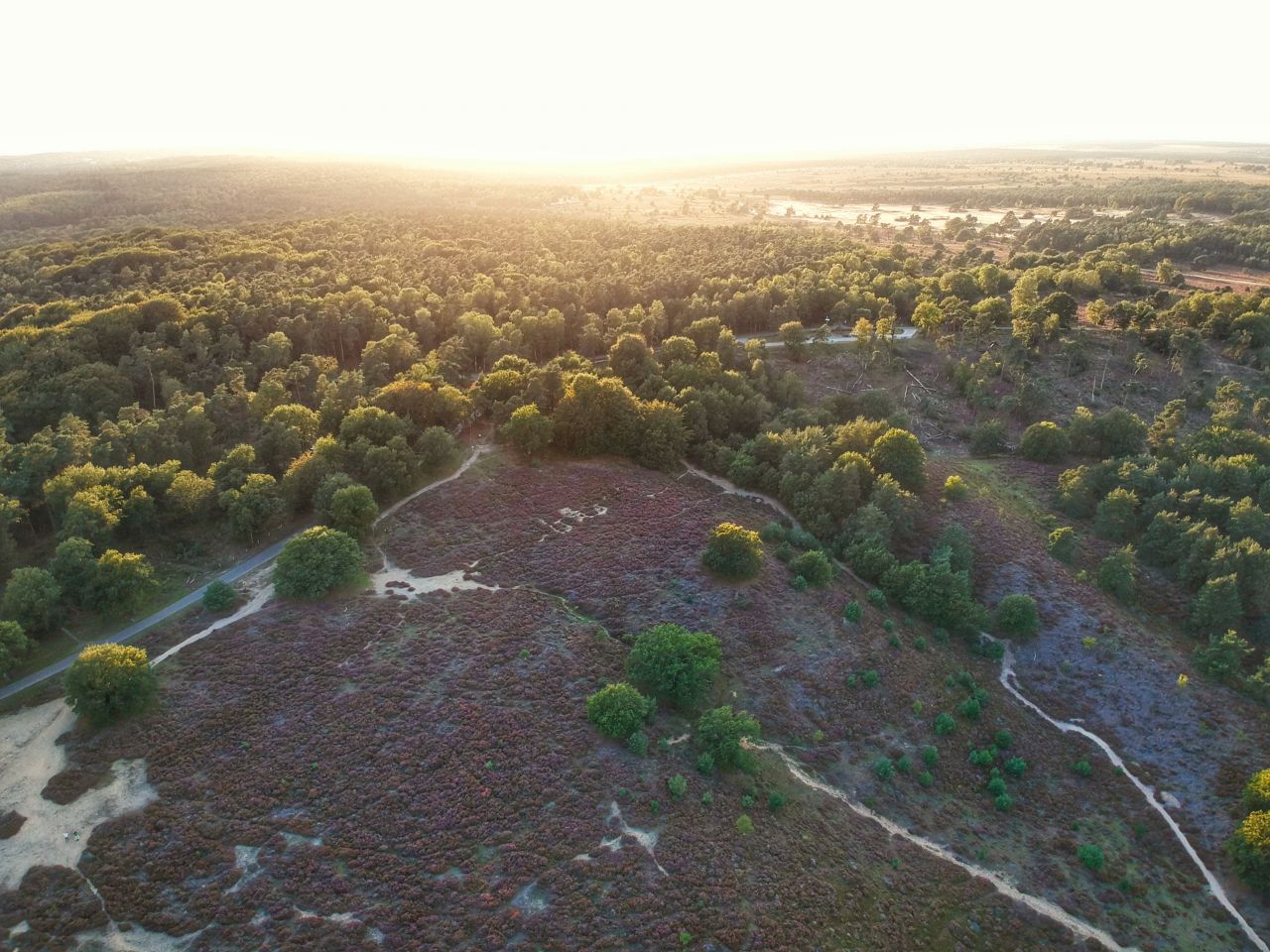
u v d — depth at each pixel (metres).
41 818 54.38
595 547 92.94
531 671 70.69
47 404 111.88
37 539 93.38
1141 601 94.81
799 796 63.91
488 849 53.25
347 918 47.84
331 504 90.88
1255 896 62.41
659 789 59.72
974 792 70.00
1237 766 73.25
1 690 68.44
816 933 51.31
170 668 69.56
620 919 49.28
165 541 91.38
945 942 54.66
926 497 109.88
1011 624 87.56
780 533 99.94
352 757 60.06
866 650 82.00
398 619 77.38
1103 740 78.06
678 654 69.19
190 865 50.91
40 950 45.50
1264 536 97.44
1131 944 57.44
